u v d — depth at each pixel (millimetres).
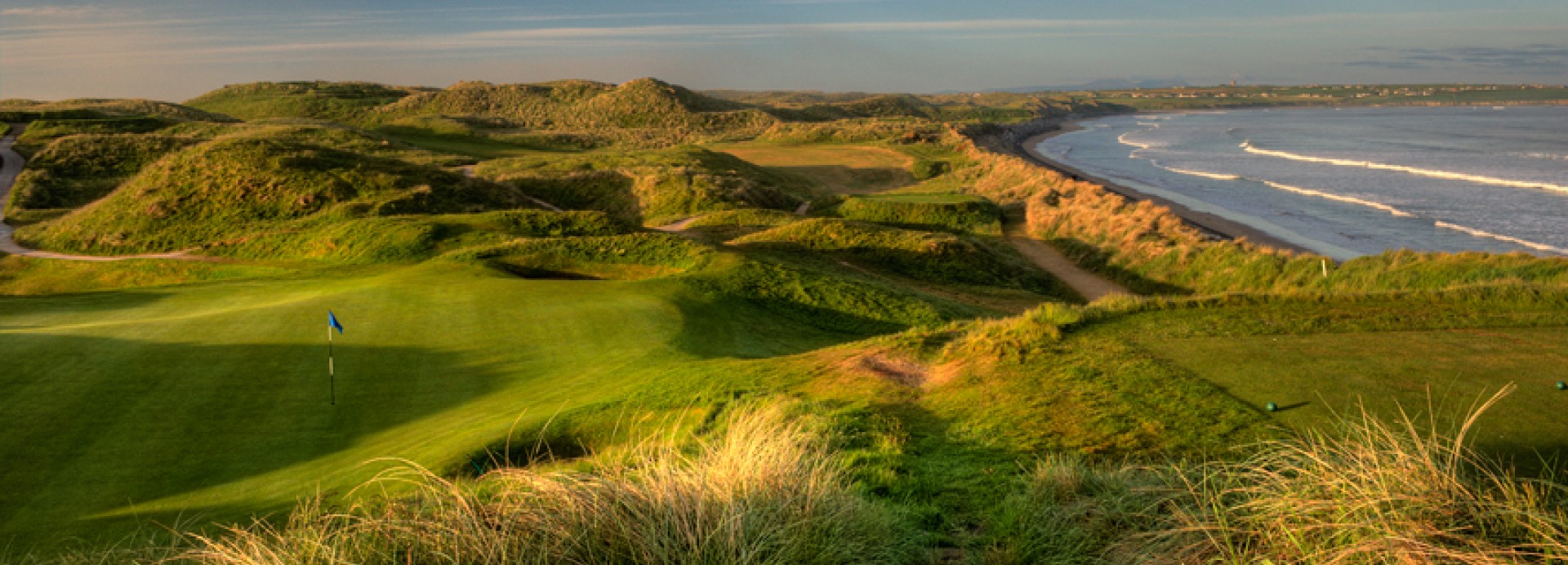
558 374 17891
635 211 81125
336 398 16250
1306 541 4773
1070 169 114125
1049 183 80000
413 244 47188
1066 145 175625
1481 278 29734
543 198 85250
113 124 111625
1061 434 8539
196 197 61438
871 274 44531
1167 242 49031
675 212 78000
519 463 11703
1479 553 4137
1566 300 12562
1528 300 12766
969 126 176875
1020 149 164375
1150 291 45062
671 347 20141
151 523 10758
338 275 41625
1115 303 13945
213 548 5891
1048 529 5922
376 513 6801
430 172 73188
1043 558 5625
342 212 59125
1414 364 9797
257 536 5820
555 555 5035
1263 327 12141
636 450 8445
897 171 116062
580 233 51719
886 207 69312
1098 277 49688
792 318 30156
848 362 13070
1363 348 10734
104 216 59281
